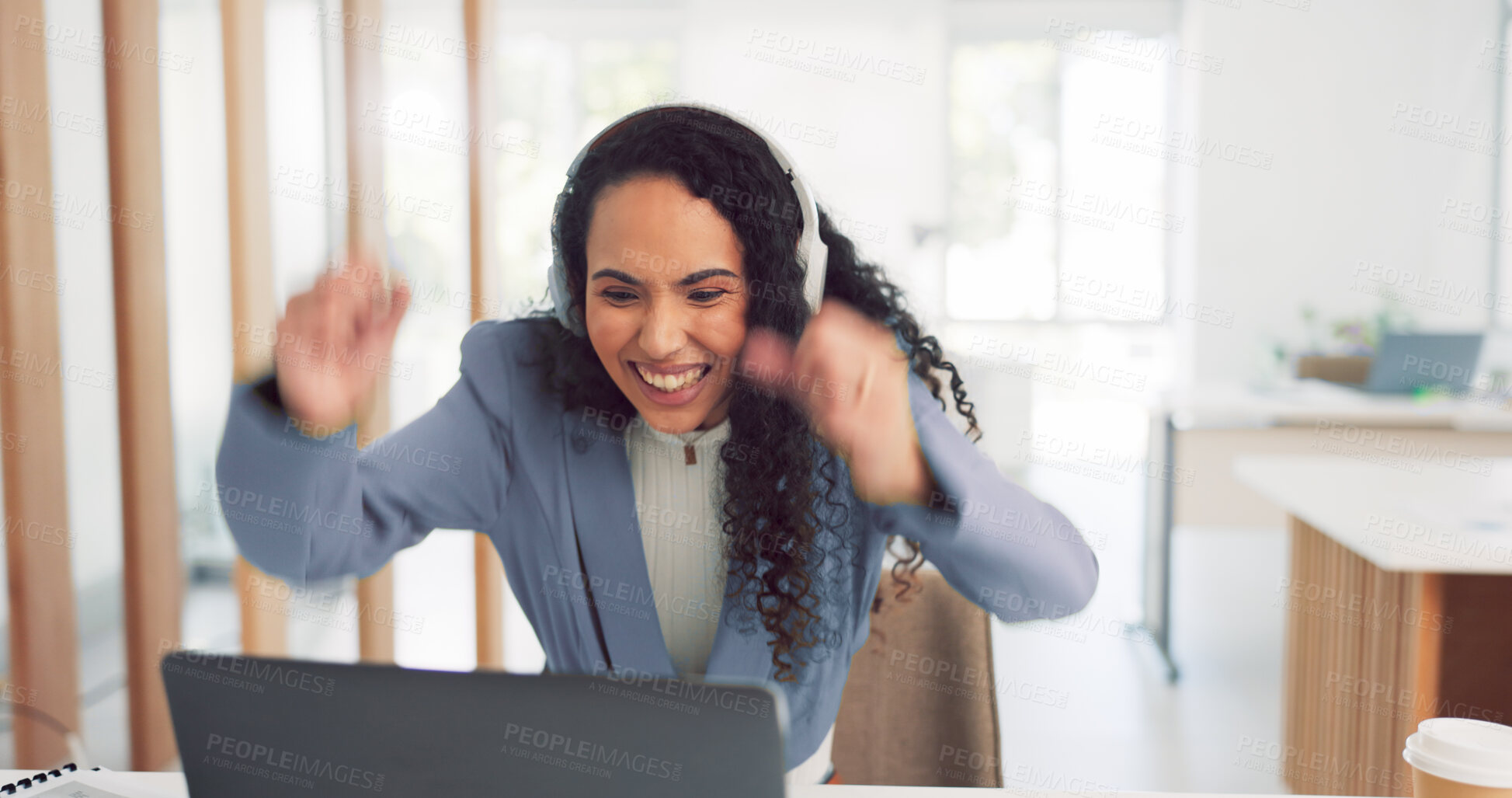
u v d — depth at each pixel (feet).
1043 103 20.65
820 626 3.04
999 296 21.08
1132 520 16.52
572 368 3.05
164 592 6.54
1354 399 11.84
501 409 3.19
